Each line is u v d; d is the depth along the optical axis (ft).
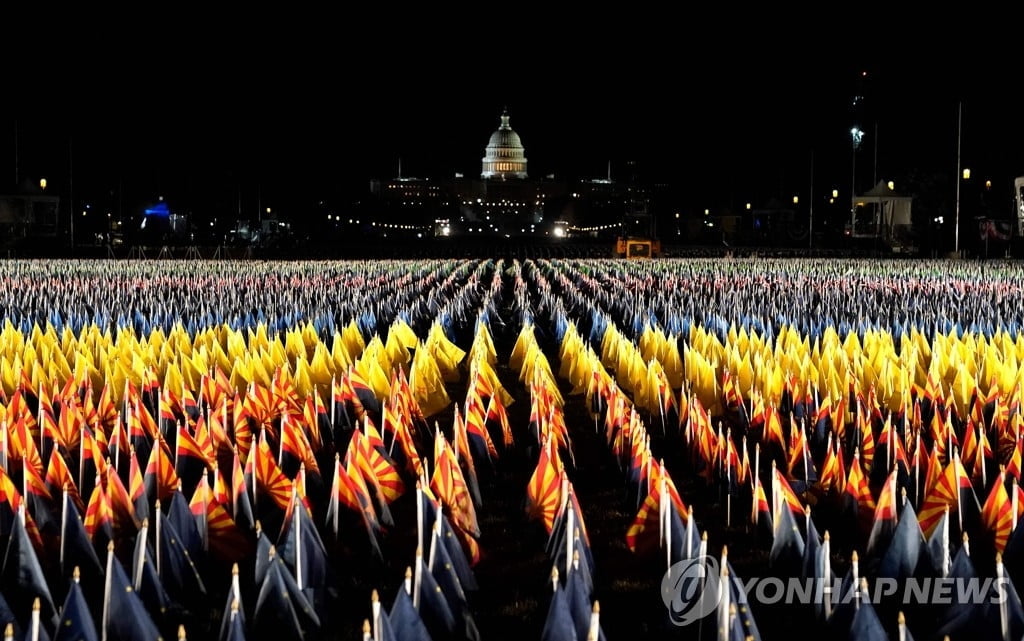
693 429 46.24
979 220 266.57
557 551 30.66
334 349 67.92
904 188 318.45
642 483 39.22
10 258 236.02
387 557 35.32
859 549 35.63
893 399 54.65
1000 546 33.32
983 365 60.85
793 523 32.04
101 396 56.08
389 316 104.83
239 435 48.16
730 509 39.52
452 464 36.47
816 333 88.53
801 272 174.29
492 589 32.91
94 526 33.76
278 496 37.37
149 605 28.66
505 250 337.72
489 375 58.29
